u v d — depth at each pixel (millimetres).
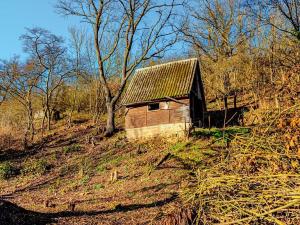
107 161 21625
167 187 13852
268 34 27141
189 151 18797
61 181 18891
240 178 4379
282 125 4781
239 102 29922
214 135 19953
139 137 26453
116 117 38000
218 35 36750
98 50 31297
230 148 5328
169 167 17141
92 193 15297
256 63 25984
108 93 30391
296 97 5426
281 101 5676
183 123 25172
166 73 27875
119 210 11164
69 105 45094
